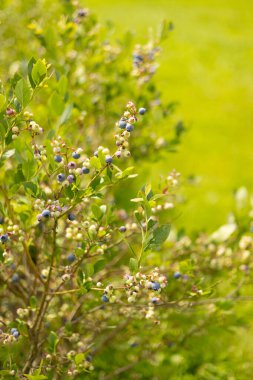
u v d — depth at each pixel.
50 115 2.79
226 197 6.12
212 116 8.42
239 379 3.59
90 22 3.32
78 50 3.27
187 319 3.30
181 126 3.57
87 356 2.53
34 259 2.72
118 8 13.95
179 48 11.38
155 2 14.99
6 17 4.10
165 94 9.12
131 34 3.57
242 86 9.83
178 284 2.98
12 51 4.16
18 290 2.84
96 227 2.19
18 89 1.95
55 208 2.02
